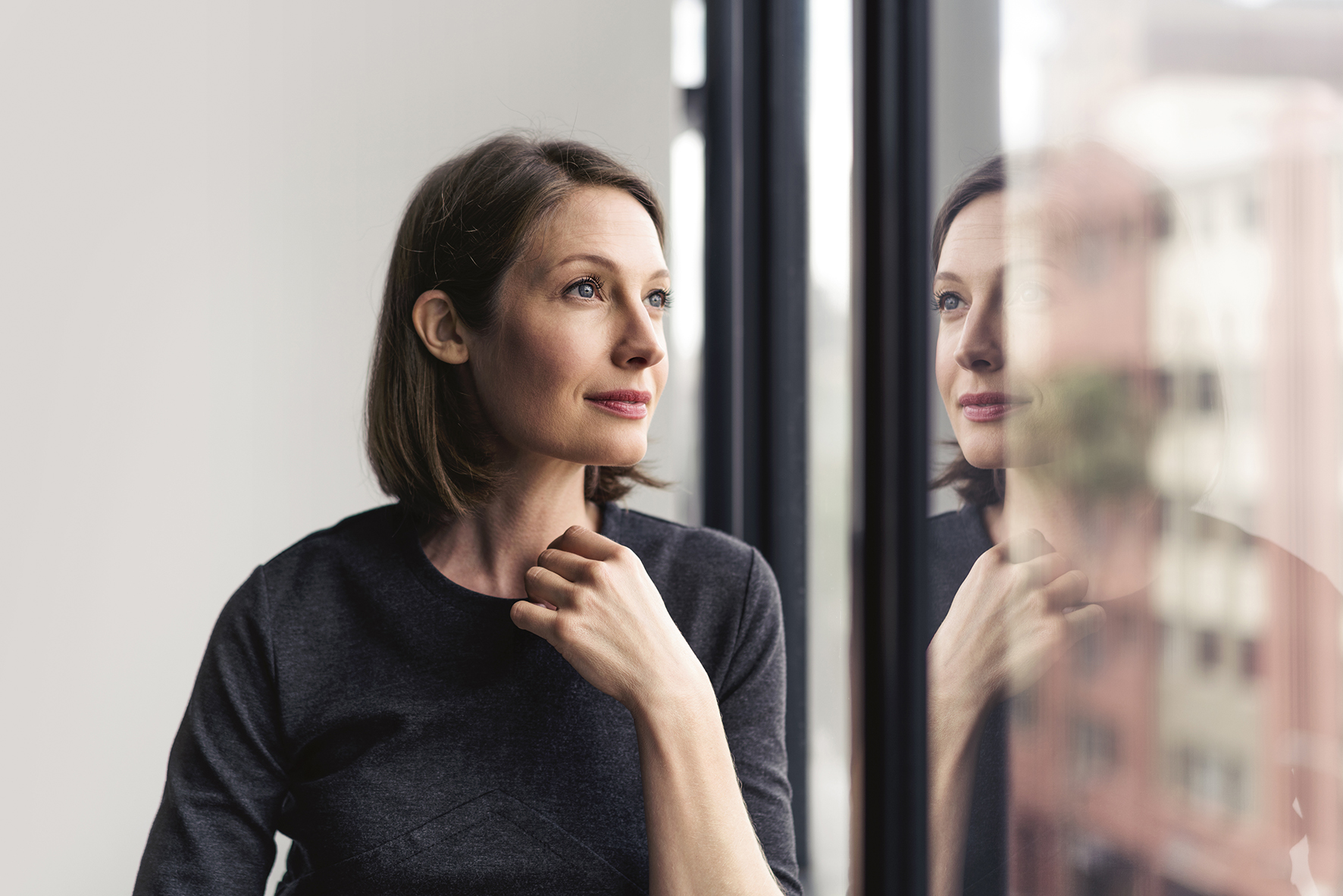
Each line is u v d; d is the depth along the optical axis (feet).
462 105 4.86
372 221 4.82
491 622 2.43
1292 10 1.69
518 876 2.28
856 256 3.09
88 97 4.54
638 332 2.28
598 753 2.37
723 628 2.54
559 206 2.29
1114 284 2.09
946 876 2.74
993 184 2.51
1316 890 1.68
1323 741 1.66
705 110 4.91
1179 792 1.96
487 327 2.35
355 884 2.29
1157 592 1.99
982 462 2.55
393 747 2.36
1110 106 2.10
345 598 2.53
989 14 2.54
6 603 4.48
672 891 2.08
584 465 2.59
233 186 4.69
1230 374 1.82
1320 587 1.66
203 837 2.38
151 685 4.62
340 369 4.81
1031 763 2.38
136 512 4.61
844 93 3.99
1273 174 1.73
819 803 4.32
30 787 4.50
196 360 4.66
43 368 4.50
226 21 4.68
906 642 2.90
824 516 4.30
